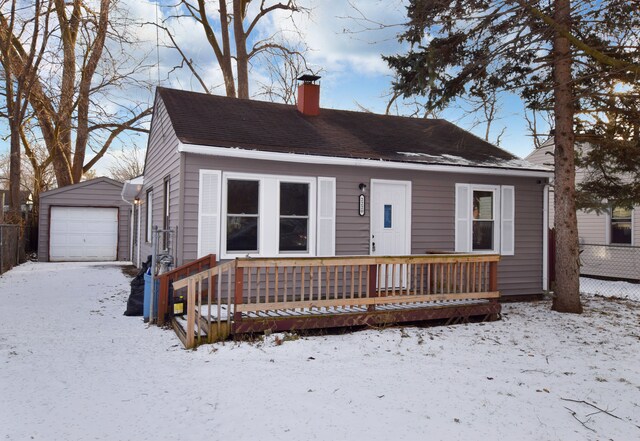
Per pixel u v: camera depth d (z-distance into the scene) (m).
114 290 11.09
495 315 8.16
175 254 8.20
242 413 3.98
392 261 7.33
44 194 18.55
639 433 3.85
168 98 10.16
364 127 11.49
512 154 11.67
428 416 4.01
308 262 6.73
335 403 4.23
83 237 19.14
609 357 6.08
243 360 5.50
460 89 7.71
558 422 4.00
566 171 8.96
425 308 7.48
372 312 7.11
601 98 7.90
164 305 7.37
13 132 17.44
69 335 6.65
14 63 17.72
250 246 8.41
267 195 8.51
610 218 15.13
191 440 3.49
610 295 11.91
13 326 7.10
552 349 6.39
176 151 8.17
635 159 9.89
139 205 15.49
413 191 9.69
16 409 4.00
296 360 5.56
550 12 6.97
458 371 5.29
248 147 8.20
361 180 9.24
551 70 8.96
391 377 5.02
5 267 14.64
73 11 17.75
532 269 10.80
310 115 11.45
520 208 10.71
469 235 10.16
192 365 5.30
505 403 4.38
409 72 7.41
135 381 4.75
